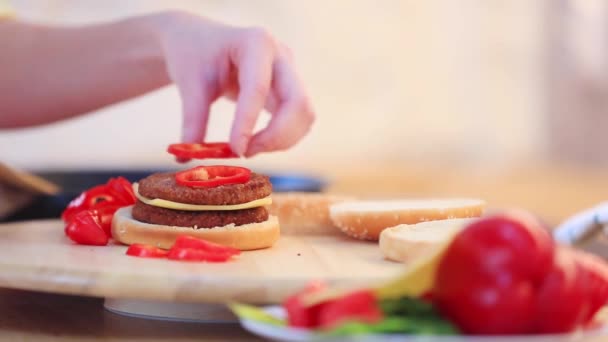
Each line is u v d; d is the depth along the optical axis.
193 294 1.17
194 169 1.48
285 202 1.70
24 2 3.79
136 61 2.23
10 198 1.90
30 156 3.98
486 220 0.89
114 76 2.34
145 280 1.18
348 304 0.85
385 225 1.57
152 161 4.10
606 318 1.02
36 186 1.92
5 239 1.58
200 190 1.43
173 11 1.99
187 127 1.80
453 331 0.85
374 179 4.16
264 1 4.14
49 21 3.84
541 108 4.49
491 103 4.46
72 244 1.52
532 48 4.44
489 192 3.88
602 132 4.54
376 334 0.82
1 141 3.94
